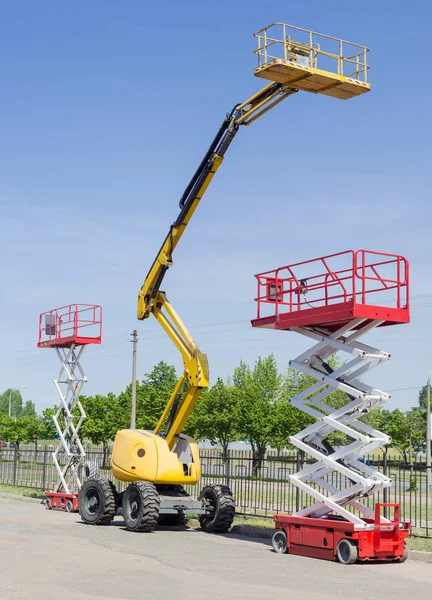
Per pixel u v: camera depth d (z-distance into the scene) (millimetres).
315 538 14766
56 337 25281
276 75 15414
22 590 10812
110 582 11672
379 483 14719
